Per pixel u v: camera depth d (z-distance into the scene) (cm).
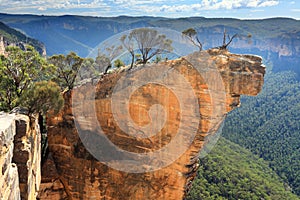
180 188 1808
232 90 1681
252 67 1670
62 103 1695
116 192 1870
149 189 1839
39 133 1614
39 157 1584
